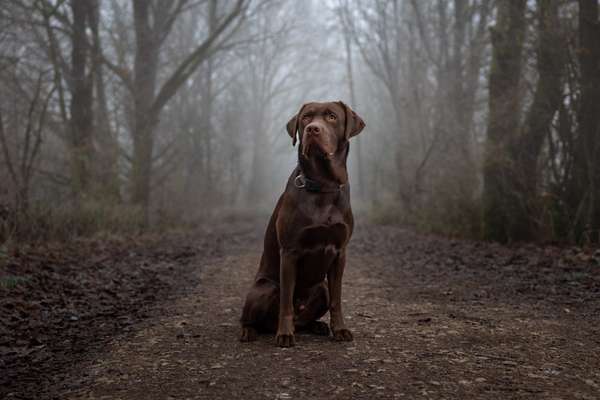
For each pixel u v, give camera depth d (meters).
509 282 6.98
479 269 8.12
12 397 3.26
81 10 14.73
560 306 5.54
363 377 3.49
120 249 10.35
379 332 4.64
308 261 4.18
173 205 17.94
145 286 7.09
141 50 17.12
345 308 5.77
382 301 6.12
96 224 11.72
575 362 3.75
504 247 10.13
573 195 9.89
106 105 17.19
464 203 12.59
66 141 13.95
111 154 14.84
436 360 3.82
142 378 3.55
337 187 4.10
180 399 3.18
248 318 4.43
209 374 3.60
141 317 5.36
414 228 16.08
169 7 18.17
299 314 4.59
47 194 12.21
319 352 4.03
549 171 10.49
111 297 6.33
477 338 4.38
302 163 4.04
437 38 17.89
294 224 4.04
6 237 8.60
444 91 15.75
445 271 8.19
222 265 9.26
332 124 4.09
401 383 3.38
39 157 12.44
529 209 10.70
